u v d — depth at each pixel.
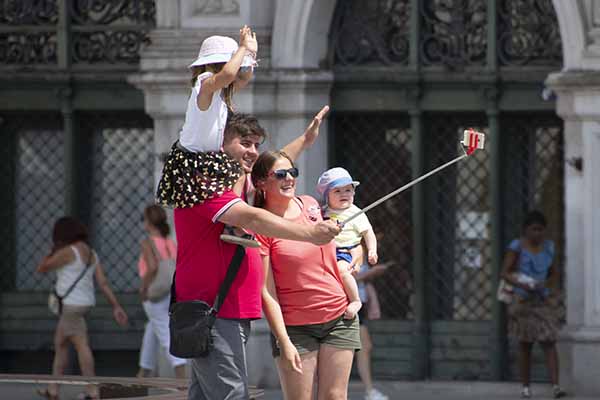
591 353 29.30
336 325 17.16
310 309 16.98
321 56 31.70
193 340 14.82
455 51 31.31
